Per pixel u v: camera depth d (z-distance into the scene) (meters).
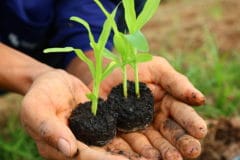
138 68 0.67
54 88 0.61
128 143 0.63
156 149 0.61
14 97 0.98
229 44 1.10
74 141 0.56
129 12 0.62
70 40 0.78
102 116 0.63
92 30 0.78
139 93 0.66
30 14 0.81
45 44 0.84
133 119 0.64
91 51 0.76
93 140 0.62
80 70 0.76
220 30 1.17
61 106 0.62
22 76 0.69
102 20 0.78
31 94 0.60
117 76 0.68
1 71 0.69
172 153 0.59
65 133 0.56
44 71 0.68
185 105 0.63
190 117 0.61
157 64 0.66
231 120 0.82
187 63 1.02
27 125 0.59
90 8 0.79
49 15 0.82
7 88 0.71
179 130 0.61
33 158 0.81
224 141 0.80
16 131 0.85
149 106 0.64
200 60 1.03
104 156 0.54
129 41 0.59
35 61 0.71
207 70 0.98
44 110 0.58
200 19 1.25
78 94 0.65
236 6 1.31
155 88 0.66
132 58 0.63
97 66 0.62
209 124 0.81
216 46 1.09
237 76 0.95
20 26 0.82
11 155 0.82
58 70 0.65
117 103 0.65
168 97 0.65
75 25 0.79
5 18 0.83
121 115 0.64
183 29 1.20
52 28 0.83
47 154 0.62
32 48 0.85
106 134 0.62
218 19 1.23
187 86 0.63
